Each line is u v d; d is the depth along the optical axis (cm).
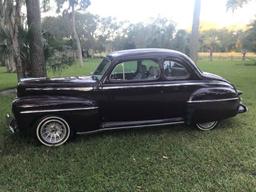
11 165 535
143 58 657
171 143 629
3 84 1714
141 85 651
